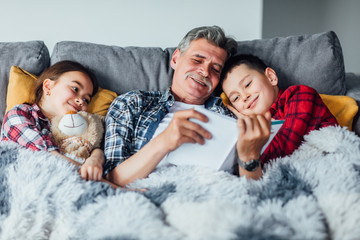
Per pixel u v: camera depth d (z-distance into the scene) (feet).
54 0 6.19
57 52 4.85
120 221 2.41
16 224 2.69
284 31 7.27
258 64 4.44
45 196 2.87
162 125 4.17
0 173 3.06
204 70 4.35
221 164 3.06
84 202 2.83
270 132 3.07
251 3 6.61
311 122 3.87
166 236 2.27
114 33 6.44
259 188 2.84
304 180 2.84
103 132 4.10
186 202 2.64
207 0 6.53
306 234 2.20
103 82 4.85
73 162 3.44
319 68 4.89
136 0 6.40
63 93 4.04
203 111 2.96
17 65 4.68
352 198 2.50
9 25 6.14
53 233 2.77
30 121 3.77
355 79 5.62
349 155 3.13
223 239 2.15
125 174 3.34
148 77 5.01
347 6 8.41
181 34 6.59
